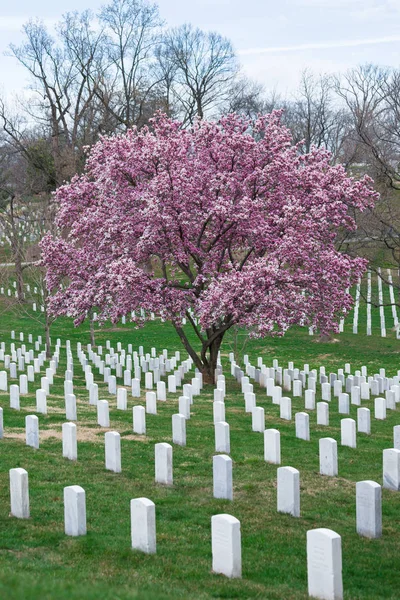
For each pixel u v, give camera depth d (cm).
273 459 1781
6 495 1434
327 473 1712
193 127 3347
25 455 1767
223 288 2895
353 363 4284
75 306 3142
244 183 3189
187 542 1199
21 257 5494
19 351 3819
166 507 1394
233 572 1032
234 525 1030
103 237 3172
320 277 3112
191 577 1022
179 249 3158
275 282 2947
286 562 1127
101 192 3234
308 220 3059
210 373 3334
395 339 5031
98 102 7319
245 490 1536
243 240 3303
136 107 7156
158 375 3328
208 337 3331
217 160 3256
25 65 6625
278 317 2944
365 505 1277
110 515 1332
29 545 1152
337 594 934
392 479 1594
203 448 1916
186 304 3120
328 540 936
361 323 5578
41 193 6706
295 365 4200
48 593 824
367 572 1109
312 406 2694
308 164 3328
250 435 2116
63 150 6894
